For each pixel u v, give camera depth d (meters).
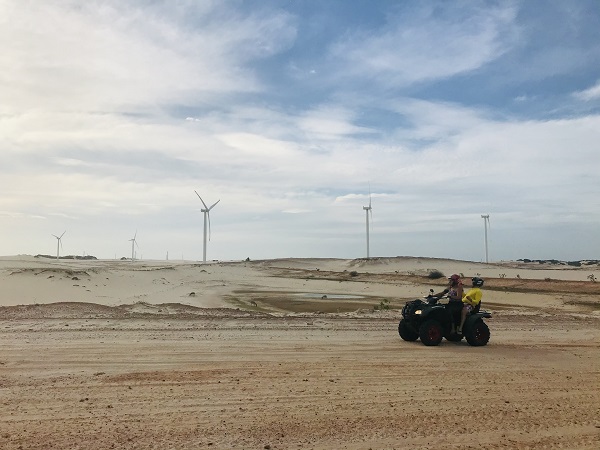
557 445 7.38
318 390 10.14
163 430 7.62
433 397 9.83
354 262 144.62
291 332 18.22
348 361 13.16
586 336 19.67
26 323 19.08
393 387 10.55
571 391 10.55
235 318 21.73
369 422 8.23
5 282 38.47
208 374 11.29
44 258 124.06
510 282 61.25
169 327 18.53
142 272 67.75
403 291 50.88
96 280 46.41
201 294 44.91
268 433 7.60
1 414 8.21
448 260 148.25
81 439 7.16
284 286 59.03
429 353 14.74
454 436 7.67
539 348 16.36
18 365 11.94
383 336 18.20
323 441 7.34
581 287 51.09
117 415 8.29
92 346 14.45
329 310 32.75
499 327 21.80
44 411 8.42
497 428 8.07
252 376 11.18
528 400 9.77
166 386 10.20
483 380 11.39
